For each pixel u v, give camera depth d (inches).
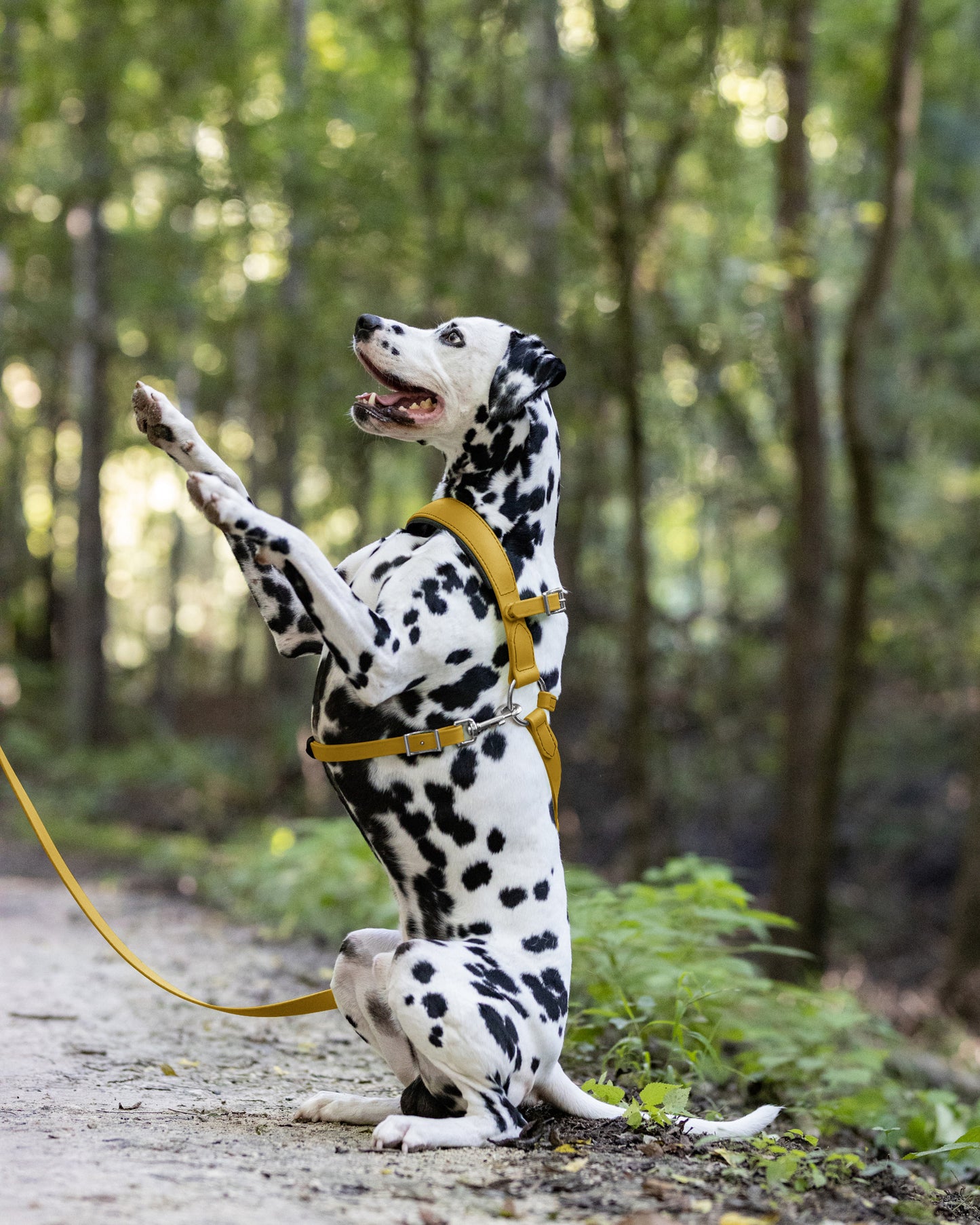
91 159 748.6
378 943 132.3
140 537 1371.8
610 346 448.8
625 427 464.4
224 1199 102.4
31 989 222.7
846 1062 197.0
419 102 498.9
